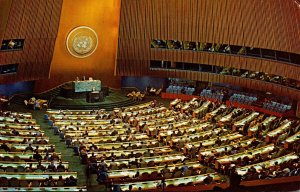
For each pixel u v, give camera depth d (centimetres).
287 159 2855
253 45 4091
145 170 2628
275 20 3784
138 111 4044
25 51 4128
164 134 3397
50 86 4575
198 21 4300
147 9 4381
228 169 2750
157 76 4712
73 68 4653
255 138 3412
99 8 4550
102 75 4775
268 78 4200
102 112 4081
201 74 4603
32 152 2884
